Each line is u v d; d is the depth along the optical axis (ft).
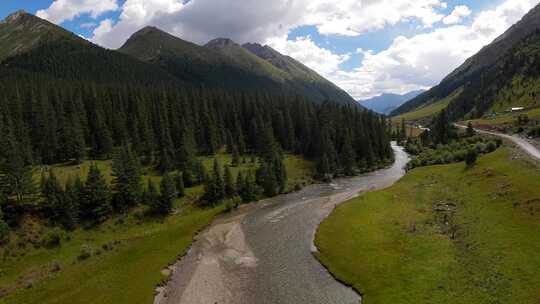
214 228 253.03
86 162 375.04
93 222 258.37
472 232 177.37
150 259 198.59
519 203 187.11
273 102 597.93
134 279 174.50
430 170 331.77
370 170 429.79
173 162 377.09
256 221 262.26
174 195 296.10
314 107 594.24
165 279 175.52
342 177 407.64
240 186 327.67
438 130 483.51
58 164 366.22
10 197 253.24
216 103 577.43
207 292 161.48
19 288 178.70
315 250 200.23
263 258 194.39
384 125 602.44
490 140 355.15
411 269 157.28
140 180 313.53
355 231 214.69
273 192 338.13
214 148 456.45
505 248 151.53
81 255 214.48
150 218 275.18
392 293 143.23
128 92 559.79
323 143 424.05
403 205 249.14
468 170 284.00
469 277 139.44
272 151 421.18
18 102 422.41
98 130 410.52
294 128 531.50
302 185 371.35
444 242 175.63
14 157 248.93
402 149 567.18
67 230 244.42
